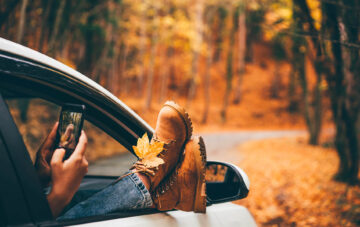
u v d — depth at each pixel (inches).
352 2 127.9
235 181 60.6
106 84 1183.6
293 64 771.4
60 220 46.0
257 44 2357.3
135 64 1457.9
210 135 997.8
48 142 47.3
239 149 641.6
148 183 50.8
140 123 57.2
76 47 723.4
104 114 54.1
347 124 293.6
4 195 36.7
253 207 236.4
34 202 39.4
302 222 203.9
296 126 1549.0
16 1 273.3
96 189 74.2
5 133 38.7
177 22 1118.4
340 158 304.7
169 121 50.1
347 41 127.0
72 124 44.9
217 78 1953.7
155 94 1726.1
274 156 533.0
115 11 725.3
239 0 1038.4
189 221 54.9
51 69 46.8
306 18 145.5
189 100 1509.6
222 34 1509.6
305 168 407.2
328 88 285.0
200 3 1189.7
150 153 49.0
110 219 48.3
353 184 289.7
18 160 39.1
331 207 230.4
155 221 51.2
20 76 43.9
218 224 58.5
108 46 757.9
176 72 1904.5
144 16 1112.2
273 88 1860.2
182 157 51.1
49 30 446.3
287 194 271.1
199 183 49.9
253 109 1678.2
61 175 43.2
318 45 144.4
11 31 352.8
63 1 408.2
